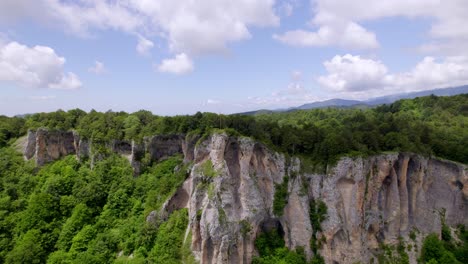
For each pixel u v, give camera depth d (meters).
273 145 64.12
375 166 64.88
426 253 64.75
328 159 62.72
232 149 60.66
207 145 60.94
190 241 55.88
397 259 63.22
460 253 66.81
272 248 58.78
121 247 58.75
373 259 62.72
